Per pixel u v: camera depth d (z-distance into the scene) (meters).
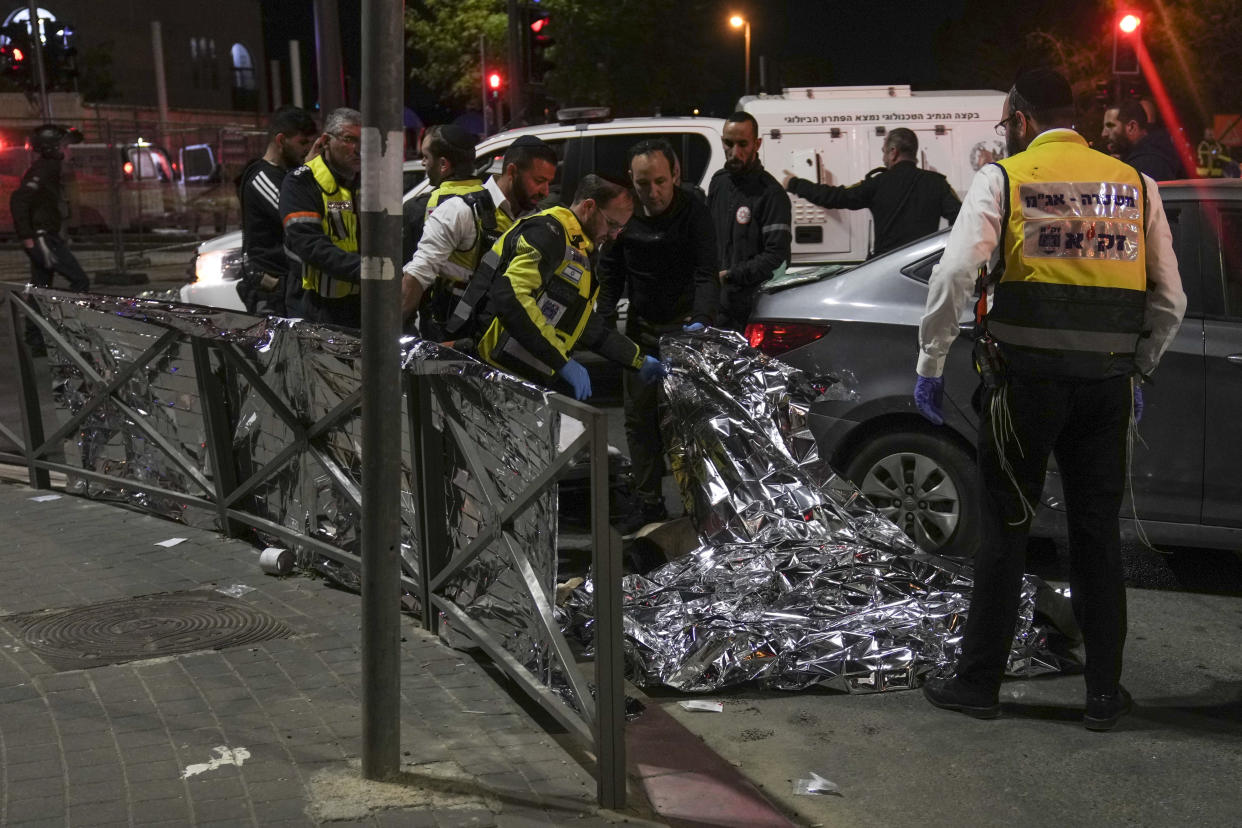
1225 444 5.18
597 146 10.06
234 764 3.59
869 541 5.14
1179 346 5.21
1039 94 4.05
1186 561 5.89
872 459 5.73
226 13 52.53
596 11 26.58
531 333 4.68
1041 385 3.97
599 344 5.19
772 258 7.20
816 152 10.30
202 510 6.11
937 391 4.14
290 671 4.30
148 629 4.71
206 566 5.54
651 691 4.50
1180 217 5.36
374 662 3.44
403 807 3.35
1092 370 3.95
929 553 5.46
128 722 3.87
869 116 10.34
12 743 3.72
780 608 4.81
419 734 3.83
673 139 10.02
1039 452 4.04
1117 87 19.30
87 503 6.62
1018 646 4.57
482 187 5.23
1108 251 3.94
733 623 4.61
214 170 23.72
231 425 5.88
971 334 5.44
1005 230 3.95
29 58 28.94
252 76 54.16
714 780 3.74
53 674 4.26
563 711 3.72
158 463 6.31
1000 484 4.11
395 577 3.43
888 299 5.71
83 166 21.53
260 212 6.65
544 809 3.39
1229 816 3.60
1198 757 3.96
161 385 6.14
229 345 5.63
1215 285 5.25
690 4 28.19
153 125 24.17
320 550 5.27
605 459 3.28
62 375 6.77
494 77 26.36
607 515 3.30
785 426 5.36
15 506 6.57
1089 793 3.74
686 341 5.46
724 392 5.39
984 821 3.58
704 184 9.97
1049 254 3.93
